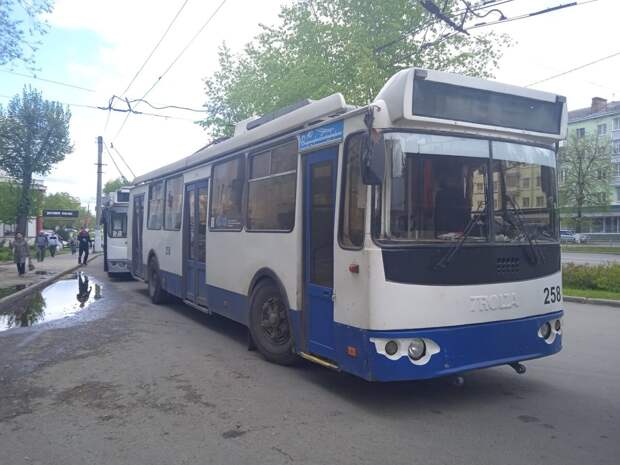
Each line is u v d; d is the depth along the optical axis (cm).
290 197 658
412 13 1864
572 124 6931
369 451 437
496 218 551
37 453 439
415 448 442
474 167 544
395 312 493
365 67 1742
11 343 853
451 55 1938
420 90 509
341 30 1883
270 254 699
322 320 587
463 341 520
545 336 586
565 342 873
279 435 471
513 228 561
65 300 1369
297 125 647
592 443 453
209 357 753
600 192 5450
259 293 737
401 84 506
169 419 512
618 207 6475
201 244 959
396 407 545
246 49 2088
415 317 499
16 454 437
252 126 862
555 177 608
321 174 598
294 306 641
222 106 2212
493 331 538
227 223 841
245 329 962
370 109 495
